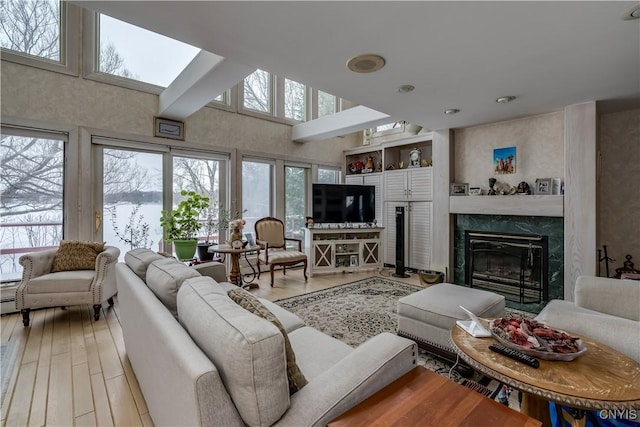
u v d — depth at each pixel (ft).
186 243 12.70
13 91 10.14
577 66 7.64
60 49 11.11
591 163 10.19
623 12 5.44
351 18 5.68
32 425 5.14
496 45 6.63
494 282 13.17
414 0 5.15
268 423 2.78
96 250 10.61
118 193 12.56
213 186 15.23
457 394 3.29
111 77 12.00
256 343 2.72
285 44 6.64
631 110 10.79
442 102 10.34
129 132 12.42
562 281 11.25
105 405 5.63
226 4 5.26
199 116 14.35
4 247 10.46
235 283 12.78
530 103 10.43
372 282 14.57
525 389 3.73
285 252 14.92
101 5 5.27
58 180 11.22
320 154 19.36
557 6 5.29
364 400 3.18
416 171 16.61
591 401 3.42
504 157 12.77
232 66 8.60
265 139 16.74
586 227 10.30
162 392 3.71
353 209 17.38
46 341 8.15
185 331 3.61
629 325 4.84
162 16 5.63
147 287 5.58
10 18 10.32
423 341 7.33
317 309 10.67
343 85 8.88
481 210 12.92
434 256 14.57
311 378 4.18
